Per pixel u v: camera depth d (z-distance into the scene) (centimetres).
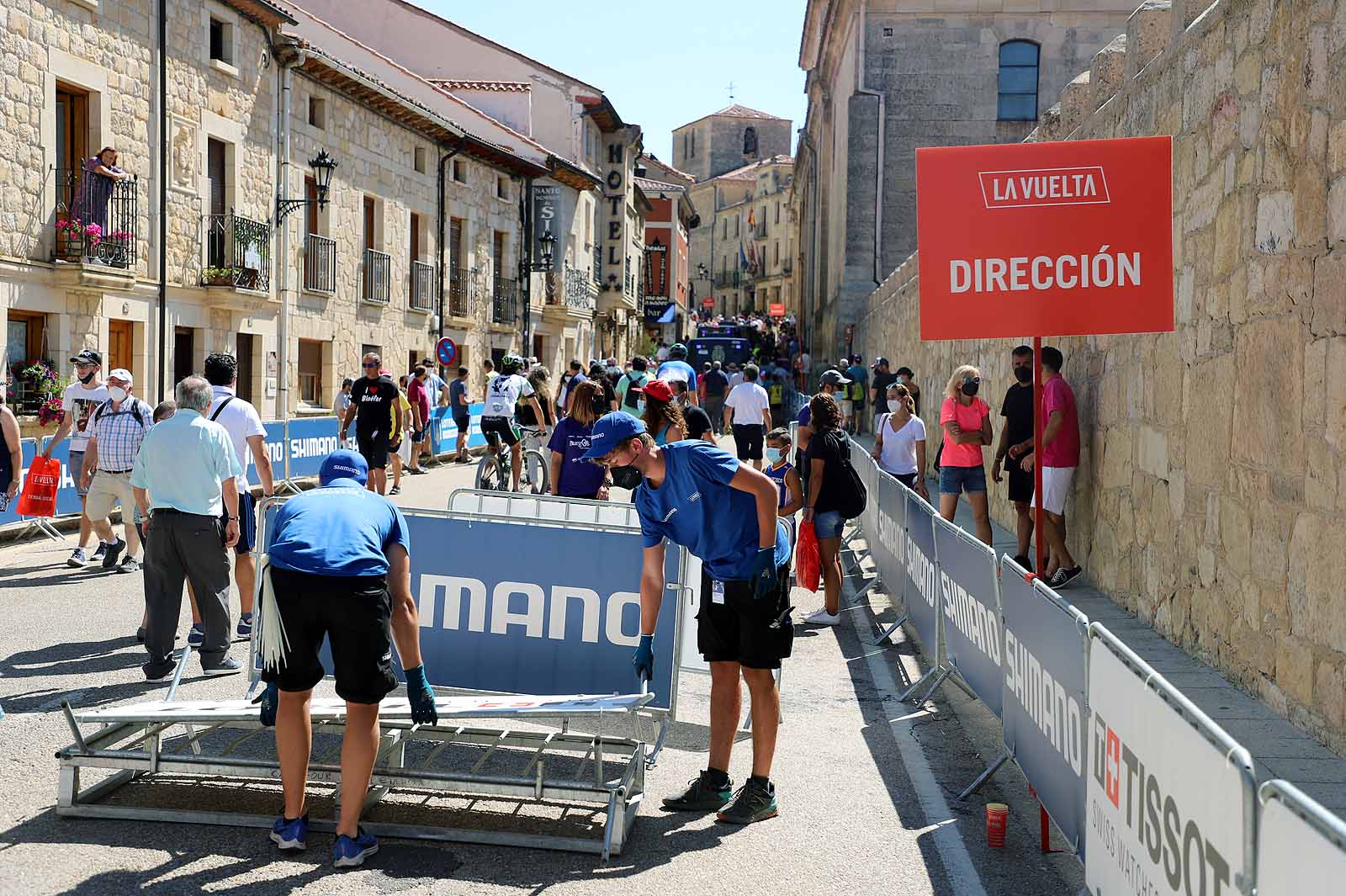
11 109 1570
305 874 444
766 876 453
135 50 1814
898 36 3194
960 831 503
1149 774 323
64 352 1675
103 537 1123
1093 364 1012
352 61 3391
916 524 829
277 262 2230
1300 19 612
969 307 684
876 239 3234
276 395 2238
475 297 3266
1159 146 675
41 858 454
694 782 538
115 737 533
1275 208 640
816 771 588
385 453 1592
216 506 730
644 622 542
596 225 4603
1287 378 623
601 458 511
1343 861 204
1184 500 781
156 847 468
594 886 440
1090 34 3152
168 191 1908
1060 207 679
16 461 1088
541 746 533
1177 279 802
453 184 3112
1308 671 595
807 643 885
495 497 773
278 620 454
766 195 10038
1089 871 394
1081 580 1036
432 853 470
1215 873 271
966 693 736
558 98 4100
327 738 594
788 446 1076
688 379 1627
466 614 621
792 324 6950
